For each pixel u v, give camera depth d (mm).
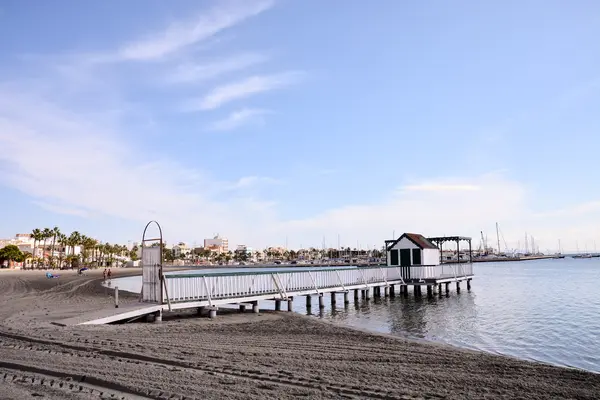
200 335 13602
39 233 129125
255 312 21484
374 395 6930
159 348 10445
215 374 7828
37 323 14836
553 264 154500
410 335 17438
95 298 28750
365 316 23531
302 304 31125
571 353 14734
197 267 181625
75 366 8180
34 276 73688
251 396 6512
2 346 10336
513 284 53938
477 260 174625
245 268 169500
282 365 9078
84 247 142250
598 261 197000
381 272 33375
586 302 31828
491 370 9523
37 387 6711
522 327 19984
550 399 7426
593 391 7941
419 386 7824
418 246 35531
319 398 6637
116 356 9383
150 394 6453
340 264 167000
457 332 18422
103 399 6168
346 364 9570
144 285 19016
